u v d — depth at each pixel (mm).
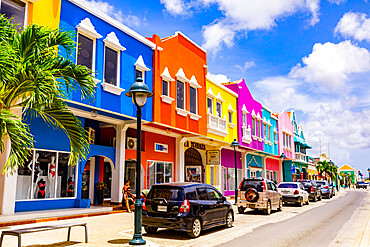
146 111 15242
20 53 7273
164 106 16344
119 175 15312
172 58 17297
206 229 11125
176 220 9125
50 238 8664
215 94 22141
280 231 10992
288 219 14305
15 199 11180
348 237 9953
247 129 26344
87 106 12227
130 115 14320
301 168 47844
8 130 6523
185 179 22922
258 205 15633
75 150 8062
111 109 13297
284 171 41031
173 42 17516
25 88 7117
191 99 18812
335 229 11547
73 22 11977
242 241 9125
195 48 19672
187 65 18594
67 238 8484
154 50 16203
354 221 13727
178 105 17562
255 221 13562
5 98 7156
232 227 11812
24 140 6965
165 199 9555
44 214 11195
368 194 41000
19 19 10250
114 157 15547
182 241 9016
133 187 17344
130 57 14695
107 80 13367
